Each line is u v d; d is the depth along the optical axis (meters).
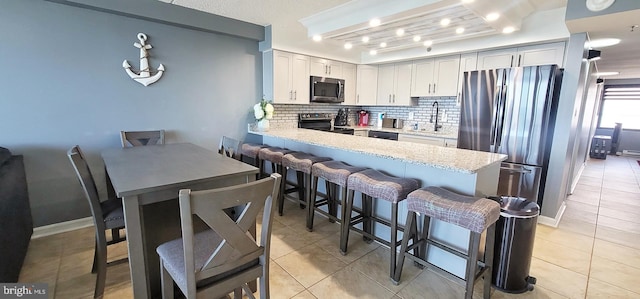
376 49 4.09
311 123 4.96
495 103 3.17
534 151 2.97
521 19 3.10
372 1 2.70
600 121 8.55
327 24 3.28
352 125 5.61
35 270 2.10
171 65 3.32
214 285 1.23
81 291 1.88
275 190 1.29
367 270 2.14
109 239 2.60
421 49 4.27
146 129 3.24
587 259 2.35
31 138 2.60
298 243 2.53
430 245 2.20
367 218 2.44
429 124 4.88
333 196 2.91
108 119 2.98
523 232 1.86
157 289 1.77
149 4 2.96
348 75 5.04
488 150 3.28
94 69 2.84
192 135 3.60
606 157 7.73
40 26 2.54
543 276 2.11
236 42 3.84
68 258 2.27
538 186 2.99
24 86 2.52
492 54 3.72
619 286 2.00
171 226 1.80
